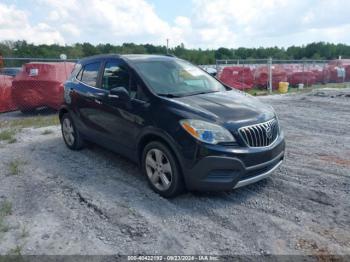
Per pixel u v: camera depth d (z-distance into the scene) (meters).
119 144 5.07
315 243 3.31
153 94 4.50
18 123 9.54
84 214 3.97
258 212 3.94
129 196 4.41
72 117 6.24
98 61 5.77
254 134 4.07
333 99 13.93
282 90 18.69
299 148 6.50
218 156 3.85
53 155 6.27
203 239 3.43
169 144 4.10
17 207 4.16
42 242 3.40
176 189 4.19
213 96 4.76
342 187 4.58
